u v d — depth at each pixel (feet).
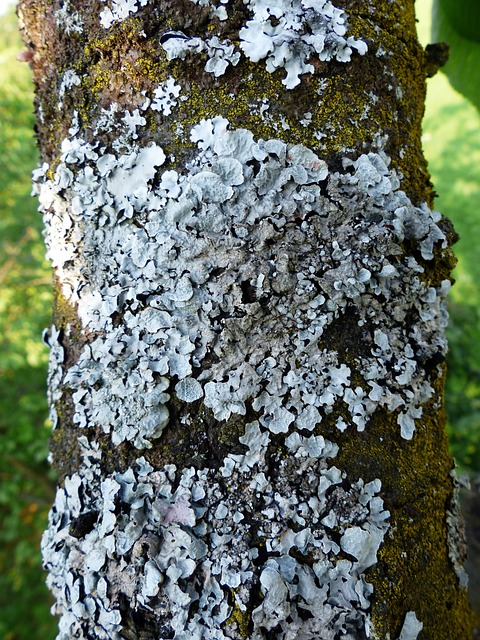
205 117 0.79
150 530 0.79
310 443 0.79
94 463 0.84
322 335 0.80
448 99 5.45
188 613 0.76
